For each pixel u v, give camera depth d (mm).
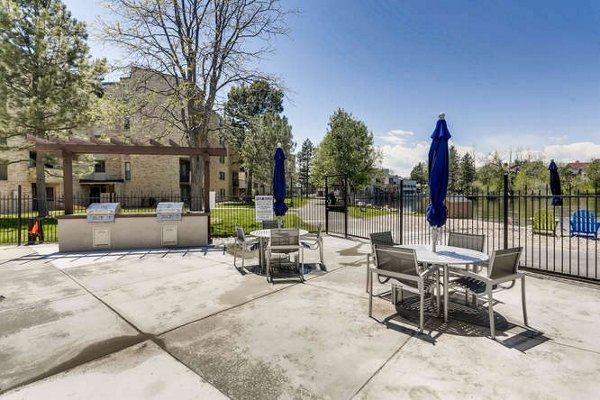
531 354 3082
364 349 3211
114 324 3863
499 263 3650
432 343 3328
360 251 8586
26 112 14031
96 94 17672
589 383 2602
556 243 10047
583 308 4277
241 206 24578
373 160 36031
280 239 6125
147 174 29594
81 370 2840
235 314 4172
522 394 2461
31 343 3369
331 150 32594
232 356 3082
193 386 2596
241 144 33219
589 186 28578
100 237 8836
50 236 11625
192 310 4324
